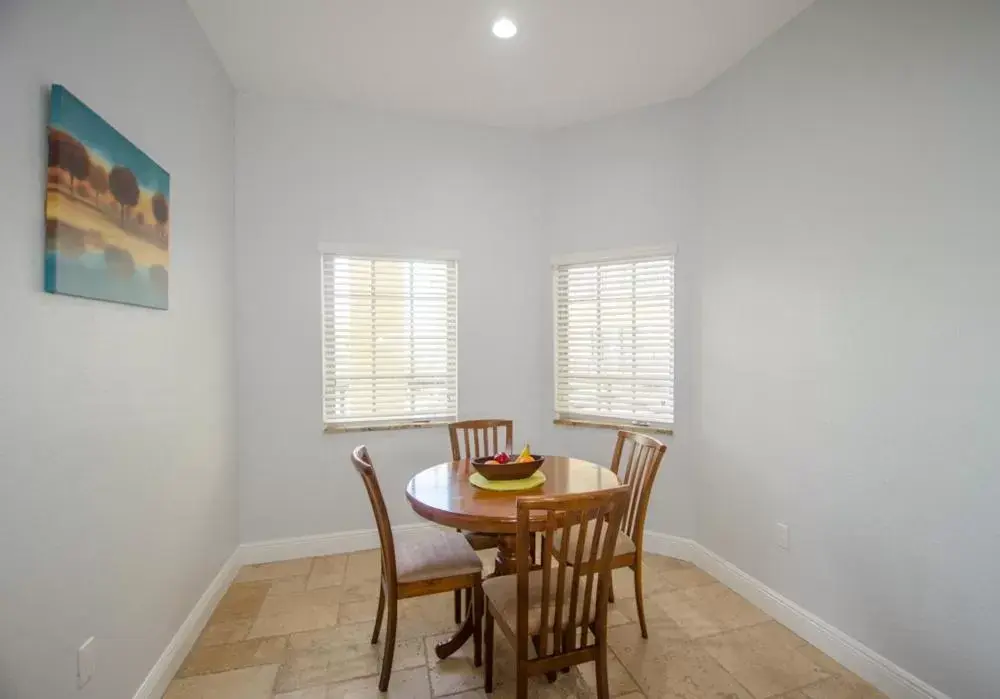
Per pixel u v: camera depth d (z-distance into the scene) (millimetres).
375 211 3209
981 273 1580
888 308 1870
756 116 2543
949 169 1665
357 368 3217
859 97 1982
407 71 2775
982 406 1579
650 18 2320
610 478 2227
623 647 2125
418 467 3297
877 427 1908
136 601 1708
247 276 2982
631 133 3232
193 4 2205
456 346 3393
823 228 2146
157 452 1884
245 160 2975
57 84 1303
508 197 3471
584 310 3426
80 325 1414
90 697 1438
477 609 1984
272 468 3039
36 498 1231
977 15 1582
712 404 2861
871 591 1926
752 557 2551
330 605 2502
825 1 2135
